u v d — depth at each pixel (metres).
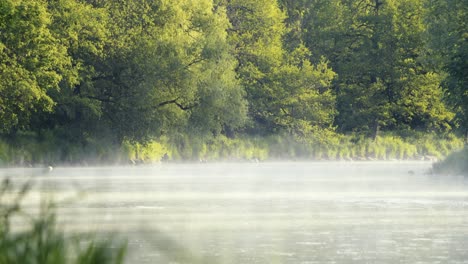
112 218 54.00
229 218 55.94
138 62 164.50
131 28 169.12
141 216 56.16
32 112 159.25
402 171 147.00
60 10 160.12
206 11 176.88
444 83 130.75
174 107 169.88
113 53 164.62
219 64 174.75
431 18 177.62
